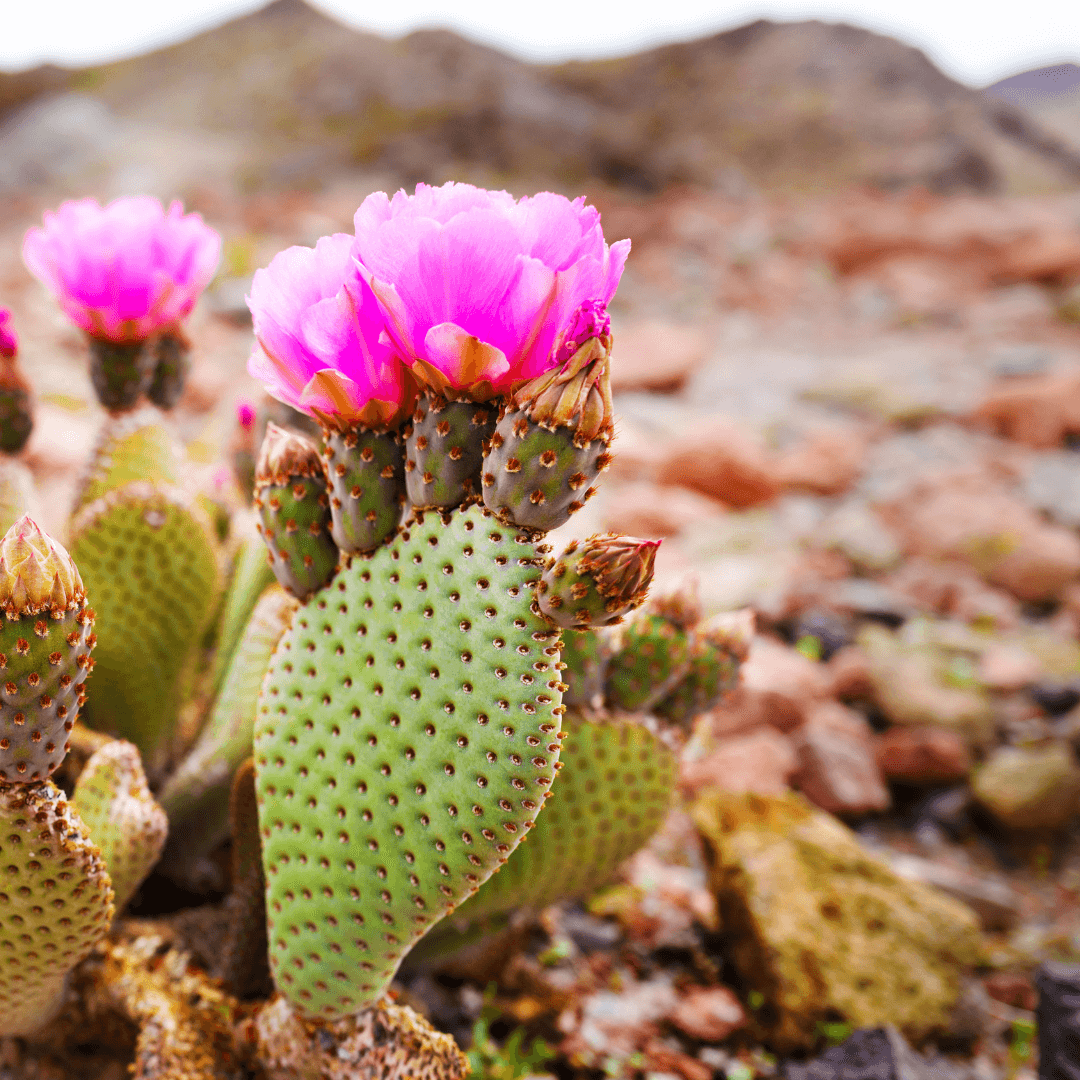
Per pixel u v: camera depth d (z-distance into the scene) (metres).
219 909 0.63
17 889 0.46
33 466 1.52
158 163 8.34
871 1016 0.71
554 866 0.59
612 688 0.59
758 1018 0.74
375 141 8.94
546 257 0.44
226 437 1.06
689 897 0.89
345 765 0.48
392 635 0.47
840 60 11.62
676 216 6.07
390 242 0.43
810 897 0.77
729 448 2.19
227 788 0.61
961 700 1.36
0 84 10.25
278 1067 0.52
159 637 0.63
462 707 0.46
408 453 0.46
